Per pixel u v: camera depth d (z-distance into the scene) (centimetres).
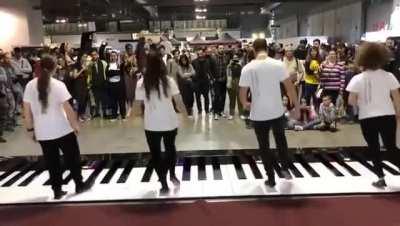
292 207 369
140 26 2561
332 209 362
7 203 396
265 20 3203
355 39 1723
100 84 820
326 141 591
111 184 445
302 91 741
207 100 859
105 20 2397
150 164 514
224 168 491
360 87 390
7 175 490
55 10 1644
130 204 388
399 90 404
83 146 600
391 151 398
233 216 354
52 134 381
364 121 395
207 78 837
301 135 634
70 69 814
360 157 521
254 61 396
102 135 676
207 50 830
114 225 344
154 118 385
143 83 383
